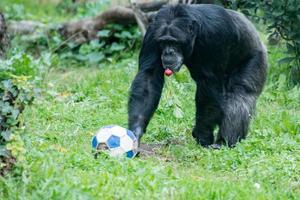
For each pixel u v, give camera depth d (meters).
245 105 21.48
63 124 23.34
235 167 18.80
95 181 15.85
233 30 20.89
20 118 16.44
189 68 20.83
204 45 20.08
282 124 22.98
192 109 25.30
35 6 48.06
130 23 35.47
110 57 35.22
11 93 16.33
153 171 16.77
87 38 35.88
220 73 20.86
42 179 15.52
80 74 31.84
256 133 22.23
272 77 29.73
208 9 20.55
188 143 21.58
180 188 15.95
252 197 15.75
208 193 15.67
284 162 18.78
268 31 29.02
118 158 17.72
